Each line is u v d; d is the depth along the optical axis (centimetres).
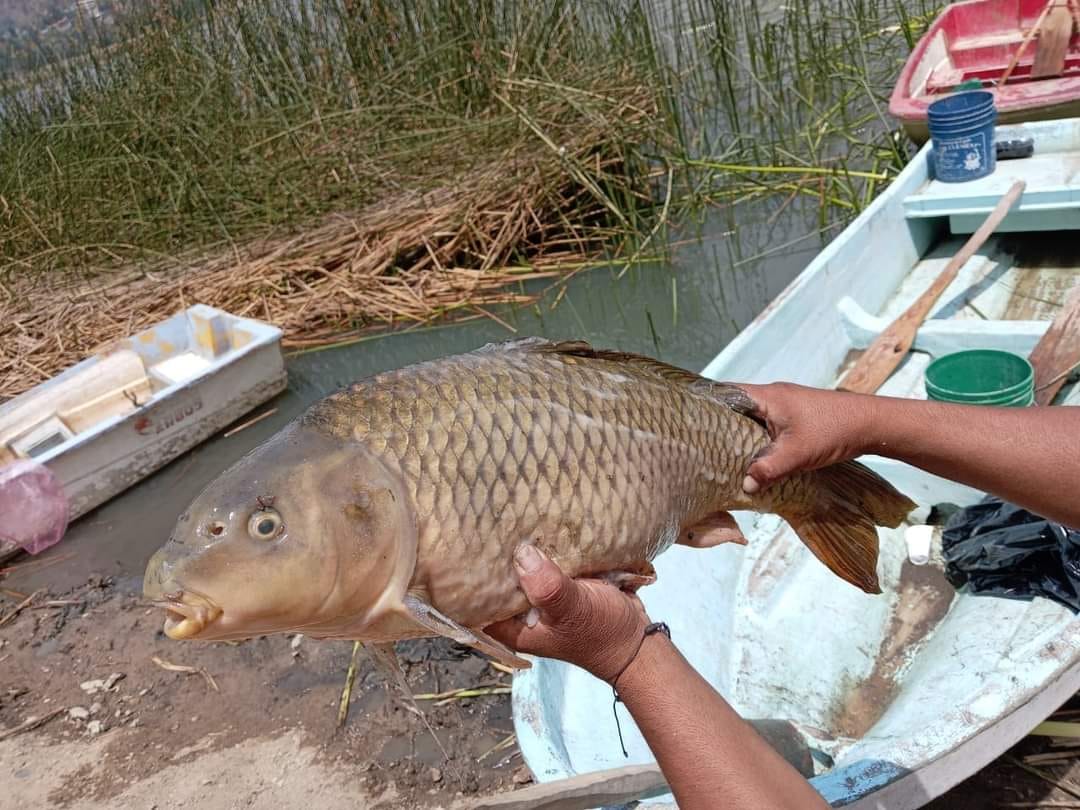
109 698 350
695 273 577
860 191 612
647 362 179
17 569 430
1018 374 321
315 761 311
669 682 138
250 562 127
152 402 476
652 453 162
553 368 157
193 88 759
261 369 523
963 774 203
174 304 611
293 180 691
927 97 533
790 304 363
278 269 624
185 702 343
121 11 801
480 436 142
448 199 648
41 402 492
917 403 179
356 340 575
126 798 310
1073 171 449
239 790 305
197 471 488
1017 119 512
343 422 136
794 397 184
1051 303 417
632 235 618
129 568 423
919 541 314
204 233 676
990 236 471
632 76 691
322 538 129
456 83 742
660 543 168
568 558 150
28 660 374
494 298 590
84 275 665
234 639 134
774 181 645
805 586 309
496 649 131
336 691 336
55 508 439
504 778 294
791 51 793
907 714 253
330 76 770
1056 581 277
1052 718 273
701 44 792
